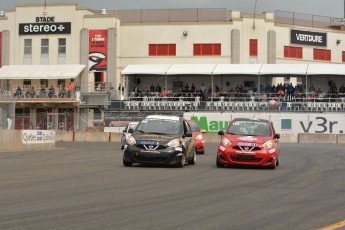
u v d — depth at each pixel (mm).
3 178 17094
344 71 56938
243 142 21062
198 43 68438
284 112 56531
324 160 26484
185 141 21672
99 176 17766
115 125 59500
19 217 10250
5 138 33281
